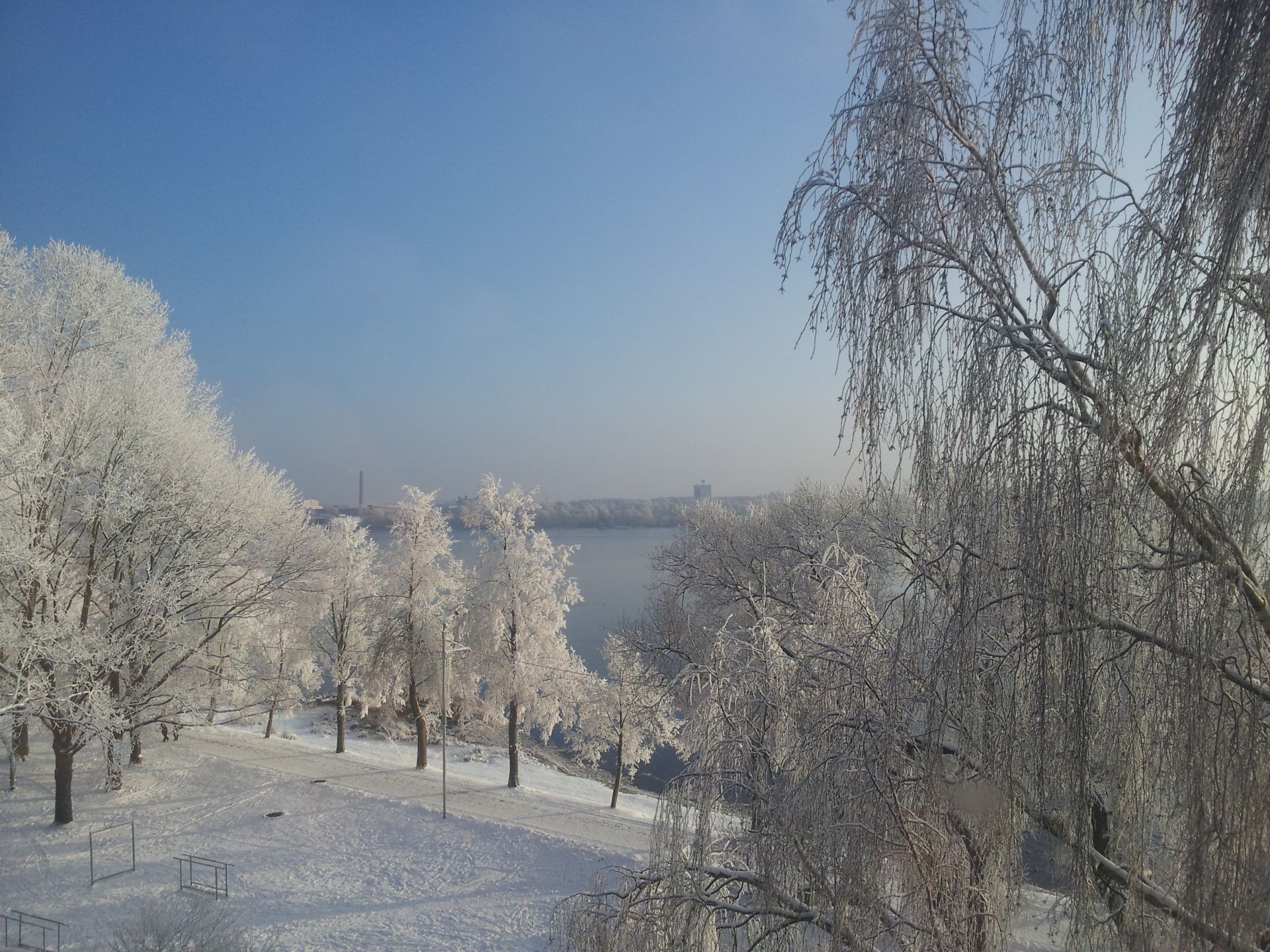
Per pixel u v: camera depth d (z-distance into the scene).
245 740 33.56
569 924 8.38
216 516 25.02
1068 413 5.41
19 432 20.16
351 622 34.41
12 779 24.86
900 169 6.07
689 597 27.80
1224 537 4.95
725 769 7.56
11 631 20.25
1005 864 6.08
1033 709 5.77
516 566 30.58
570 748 40.88
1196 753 5.09
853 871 6.19
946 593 6.14
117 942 16.27
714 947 7.38
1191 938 5.05
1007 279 5.89
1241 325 4.96
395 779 28.77
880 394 6.26
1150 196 5.41
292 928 18.22
